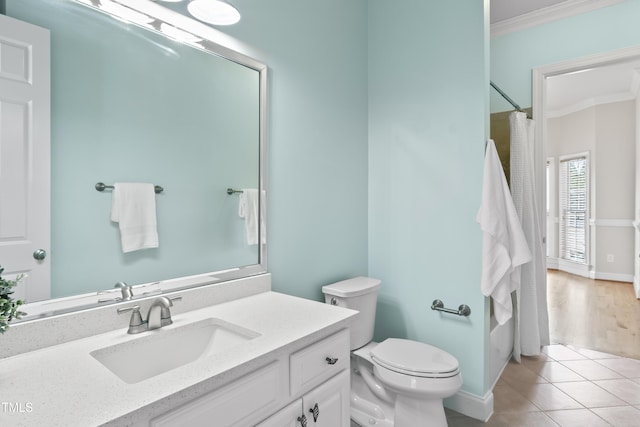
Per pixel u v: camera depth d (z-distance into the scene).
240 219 1.57
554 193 6.02
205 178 1.43
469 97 1.92
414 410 1.60
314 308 1.37
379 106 2.32
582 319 3.57
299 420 1.06
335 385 1.22
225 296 1.46
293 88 1.82
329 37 2.06
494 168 1.86
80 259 1.09
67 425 0.64
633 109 4.92
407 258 2.19
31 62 0.99
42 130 1.01
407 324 2.19
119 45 1.18
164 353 1.12
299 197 1.86
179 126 1.34
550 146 6.02
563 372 2.47
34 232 1.00
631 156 4.95
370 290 1.97
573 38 2.73
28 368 0.87
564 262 5.87
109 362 1.00
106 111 1.15
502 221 1.82
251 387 0.92
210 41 1.43
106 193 1.15
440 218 2.04
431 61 2.07
